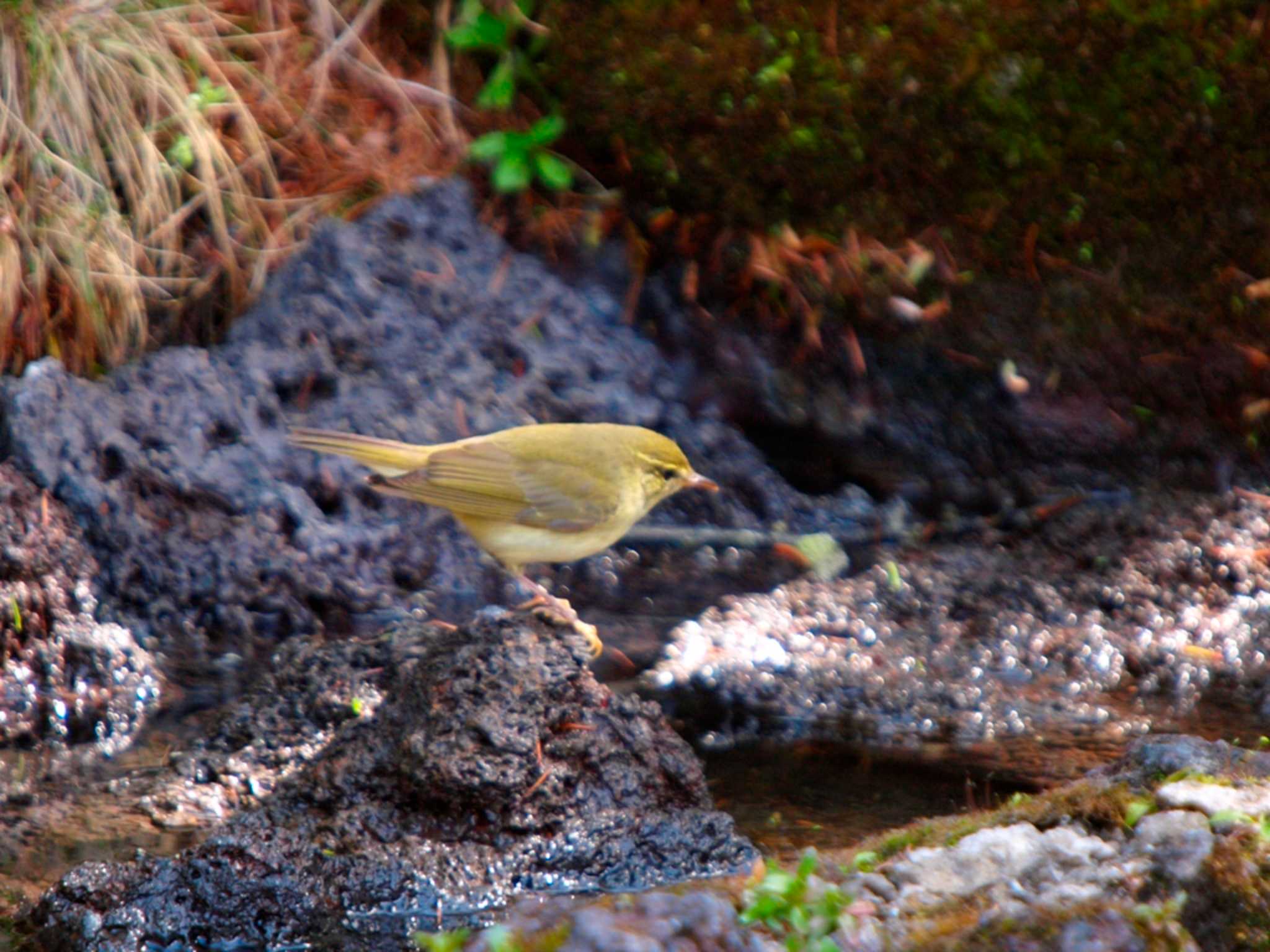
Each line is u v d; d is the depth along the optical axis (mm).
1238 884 6176
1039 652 10594
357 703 8797
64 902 6961
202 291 12484
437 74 13633
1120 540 12094
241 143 12969
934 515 13047
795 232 13086
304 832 7461
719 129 12797
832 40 12312
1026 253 12844
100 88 12523
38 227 12047
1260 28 11820
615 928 6078
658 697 9906
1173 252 12656
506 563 9219
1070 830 6785
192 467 11484
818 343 13289
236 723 8875
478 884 7309
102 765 8922
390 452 9102
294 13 13820
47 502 10781
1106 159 12375
